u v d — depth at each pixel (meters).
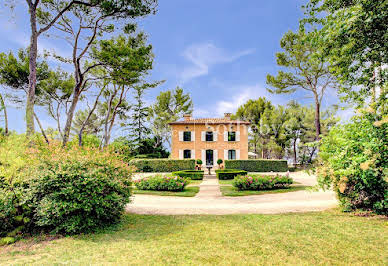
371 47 4.63
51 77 16.86
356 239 3.72
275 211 6.05
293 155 32.25
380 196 5.20
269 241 3.71
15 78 14.54
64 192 4.23
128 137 29.06
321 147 5.97
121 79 12.67
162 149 31.27
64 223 4.29
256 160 21.50
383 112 5.04
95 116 27.06
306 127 28.34
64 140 9.66
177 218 5.40
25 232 4.38
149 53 13.91
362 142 5.07
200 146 24.73
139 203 7.63
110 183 4.71
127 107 23.20
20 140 4.83
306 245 3.52
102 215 4.76
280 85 20.50
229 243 3.66
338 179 5.49
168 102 32.72
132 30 11.02
